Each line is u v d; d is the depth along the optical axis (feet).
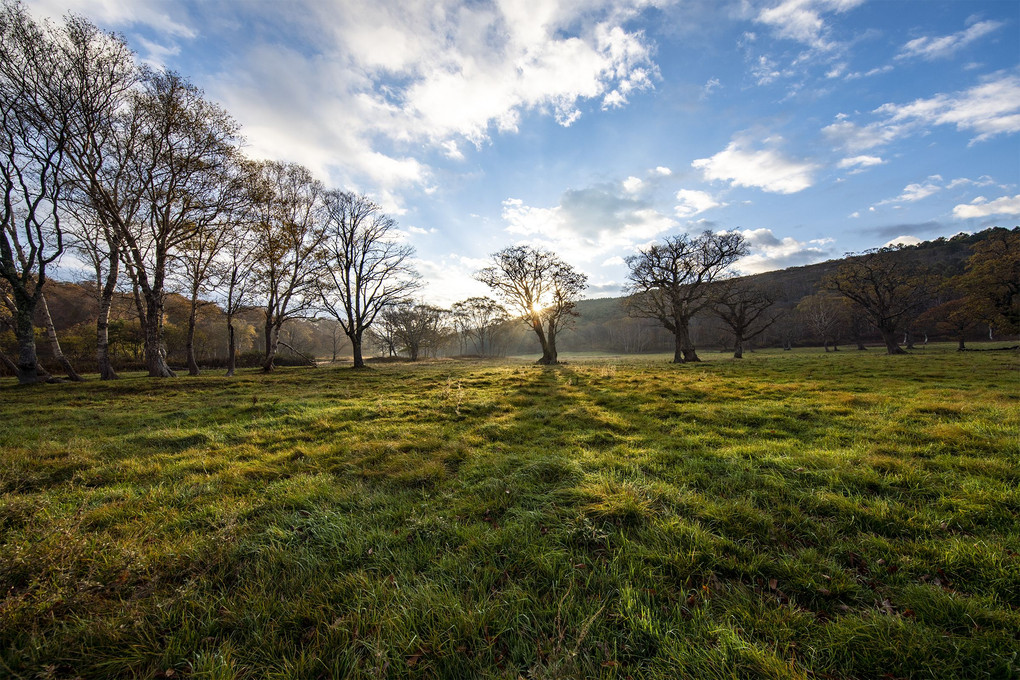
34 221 60.49
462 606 9.25
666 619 8.94
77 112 60.29
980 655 7.65
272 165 96.63
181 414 34.45
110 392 50.62
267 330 102.89
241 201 74.84
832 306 207.21
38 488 17.47
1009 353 96.84
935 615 8.77
